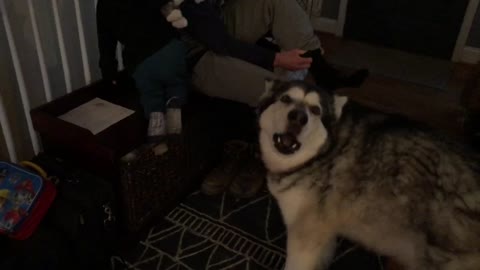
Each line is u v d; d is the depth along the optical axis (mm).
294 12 2066
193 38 1977
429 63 3656
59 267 1374
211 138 2043
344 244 1767
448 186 1190
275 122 1369
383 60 3662
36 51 1805
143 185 1640
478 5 3475
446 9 3600
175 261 1639
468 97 2428
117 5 1758
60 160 1551
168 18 1753
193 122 1847
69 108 1878
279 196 1453
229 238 1760
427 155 1234
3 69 1685
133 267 1606
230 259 1658
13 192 1335
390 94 3049
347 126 1368
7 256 1244
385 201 1267
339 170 1329
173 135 1718
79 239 1395
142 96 1850
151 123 1730
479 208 1164
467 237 1177
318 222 1395
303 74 2174
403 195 1236
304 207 1398
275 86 1470
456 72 3496
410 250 1309
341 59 3641
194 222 1837
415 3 3709
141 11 1747
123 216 1632
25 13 1709
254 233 1792
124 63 1966
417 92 3102
